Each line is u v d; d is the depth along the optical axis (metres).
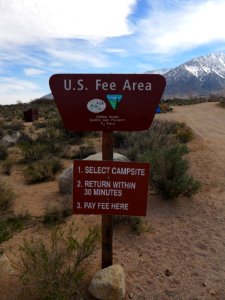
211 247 2.73
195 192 3.84
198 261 2.51
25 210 3.53
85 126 2.03
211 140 8.52
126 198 2.05
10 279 2.09
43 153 6.41
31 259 1.95
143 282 2.23
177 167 3.76
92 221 3.19
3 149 6.78
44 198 3.97
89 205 2.07
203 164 5.53
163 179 3.71
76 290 1.95
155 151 4.38
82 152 6.64
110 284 1.99
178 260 2.52
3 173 5.39
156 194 3.89
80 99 1.99
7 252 2.54
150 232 2.96
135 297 2.08
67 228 3.02
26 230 3.00
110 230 2.14
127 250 2.64
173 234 2.95
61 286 1.88
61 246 2.19
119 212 2.07
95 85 1.97
